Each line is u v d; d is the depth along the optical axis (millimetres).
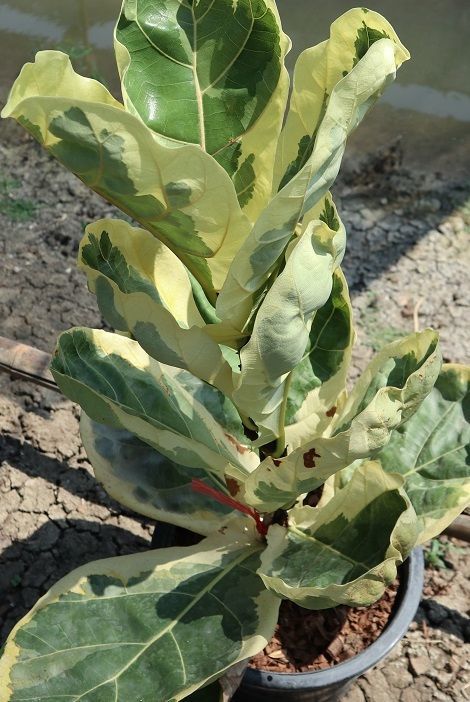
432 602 1592
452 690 1514
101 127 819
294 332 943
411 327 1937
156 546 1354
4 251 2045
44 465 1718
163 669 1115
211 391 1261
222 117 993
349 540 1142
